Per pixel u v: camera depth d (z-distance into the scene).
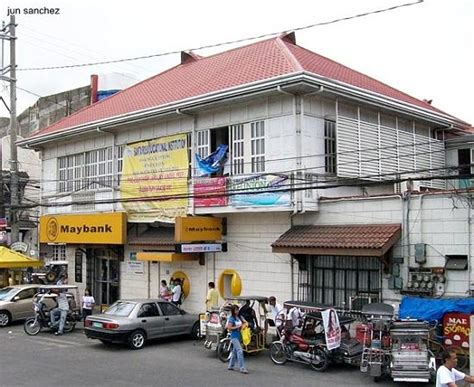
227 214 21.16
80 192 26.38
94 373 14.11
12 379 13.38
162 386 12.77
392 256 16.73
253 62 22.48
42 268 30.52
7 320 22.78
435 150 23.67
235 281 20.47
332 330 14.47
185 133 21.86
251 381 13.31
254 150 19.67
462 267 15.40
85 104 40.44
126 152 24.33
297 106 18.48
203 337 19.31
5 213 31.42
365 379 13.57
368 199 17.47
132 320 17.53
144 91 26.89
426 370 12.62
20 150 41.69
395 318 14.06
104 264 26.97
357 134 19.81
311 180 17.86
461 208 15.59
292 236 18.27
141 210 23.38
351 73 24.03
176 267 23.09
